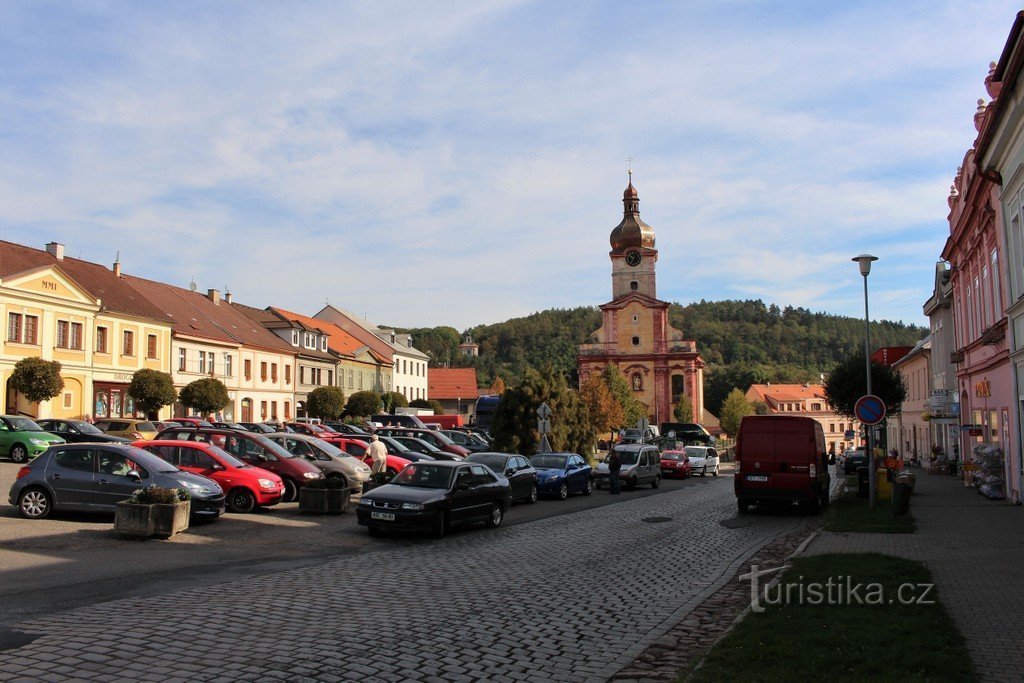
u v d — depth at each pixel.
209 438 21.83
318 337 73.44
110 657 7.07
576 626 9.02
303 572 11.98
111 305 46.91
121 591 10.05
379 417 51.53
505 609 9.73
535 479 26.19
